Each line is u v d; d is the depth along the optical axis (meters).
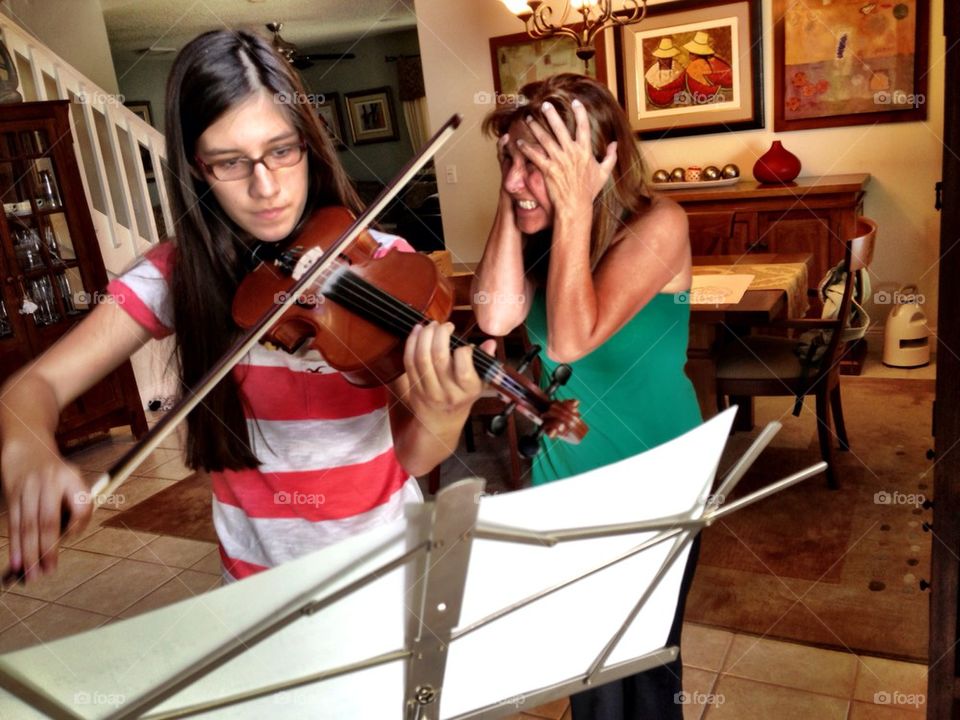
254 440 1.06
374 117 10.26
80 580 2.74
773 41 4.21
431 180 8.16
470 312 2.89
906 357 4.01
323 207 1.13
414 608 0.71
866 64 4.04
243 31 0.97
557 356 1.34
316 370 1.04
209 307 1.06
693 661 2.05
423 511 0.65
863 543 2.48
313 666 0.72
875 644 2.04
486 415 3.08
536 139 1.28
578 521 0.73
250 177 0.97
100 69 5.29
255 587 0.64
